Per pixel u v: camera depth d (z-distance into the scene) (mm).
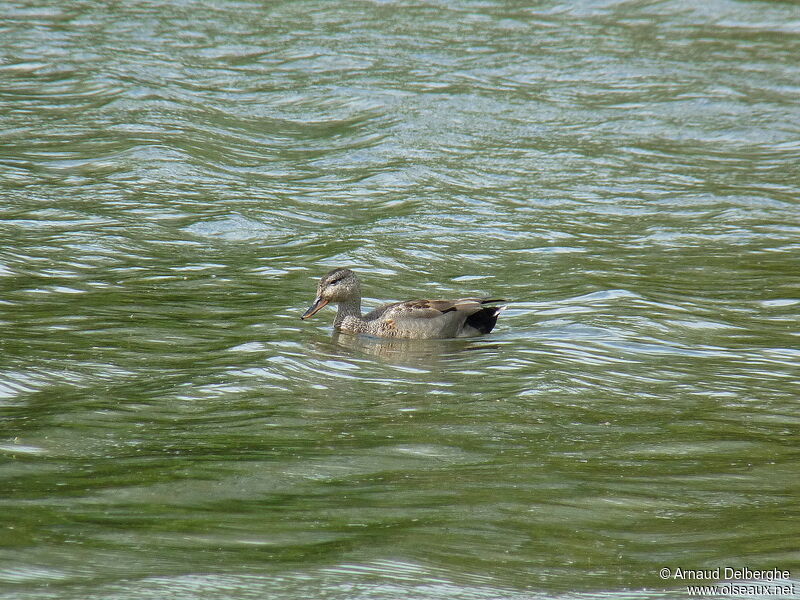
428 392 12203
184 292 16062
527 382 12617
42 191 20891
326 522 8484
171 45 31375
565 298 16375
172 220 19828
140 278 16672
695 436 10898
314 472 9586
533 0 36250
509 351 13961
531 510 8852
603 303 16109
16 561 7602
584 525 8586
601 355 13812
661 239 19875
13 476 9242
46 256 17469
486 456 10148
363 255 18312
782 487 9492
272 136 25469
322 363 13148
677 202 22109
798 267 18234
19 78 28109
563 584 7551
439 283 17188
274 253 18375
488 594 7363
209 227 19531
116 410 11125
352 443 10414
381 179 22750
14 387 11680
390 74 29641
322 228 19859
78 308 14969
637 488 9414
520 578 7617
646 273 17812
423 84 28984
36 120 25234
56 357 12797
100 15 33531
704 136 26469
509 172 23625
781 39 33406
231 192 21594
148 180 21875
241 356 13141
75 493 8906
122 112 26016
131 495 8906
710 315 15625
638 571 7777
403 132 25672
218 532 8227
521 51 31844
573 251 19031
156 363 12773
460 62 30797
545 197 22188
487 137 25750
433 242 19297
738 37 33500
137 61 29812
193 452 9992
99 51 30422
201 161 23188
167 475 9383
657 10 35562
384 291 16734
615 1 36094
